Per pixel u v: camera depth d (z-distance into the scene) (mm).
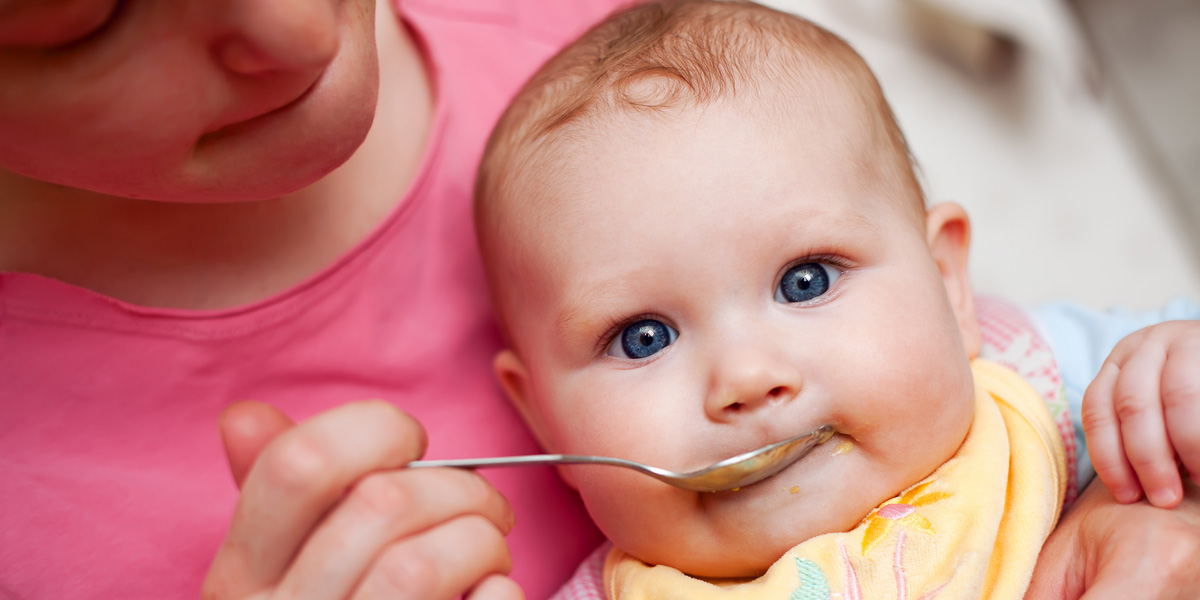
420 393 896
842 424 703
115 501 778
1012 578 694
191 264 811
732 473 660
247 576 565
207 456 815
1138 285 1448
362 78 619
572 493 931
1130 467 692
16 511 759
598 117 784
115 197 766
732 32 842
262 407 606
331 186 873
